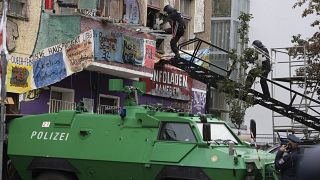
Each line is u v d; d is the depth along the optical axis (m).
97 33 17.73
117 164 11.72
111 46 18.36
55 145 12.39
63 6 18.53
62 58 17.34
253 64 20.27
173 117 11.58
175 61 21.14
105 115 12.34
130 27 19.50
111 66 18.44
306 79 21.67
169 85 22.73
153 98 22.23
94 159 11.92
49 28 17.75
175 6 24.67
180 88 23.39
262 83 19.92
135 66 19.61
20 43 16.88
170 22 20.95
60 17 17.61
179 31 20.88
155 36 21.08
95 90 19.84
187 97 23.89
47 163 12.34
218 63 29.19
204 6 26.33
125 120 12.05
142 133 11.75
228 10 29.64
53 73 17.30
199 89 24.94
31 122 12.84
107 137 12.02
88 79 19.58
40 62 17.12
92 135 12.16
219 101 26.48
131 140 11.78
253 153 11.48
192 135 11.28
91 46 17.50
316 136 20.62
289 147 10.85
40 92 17.72
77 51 17.38
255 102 19.86
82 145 12.16
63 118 12.55
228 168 10.54
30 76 16.83
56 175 12.37
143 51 19.97
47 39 17.72
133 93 12.91
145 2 22.58
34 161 12.49
